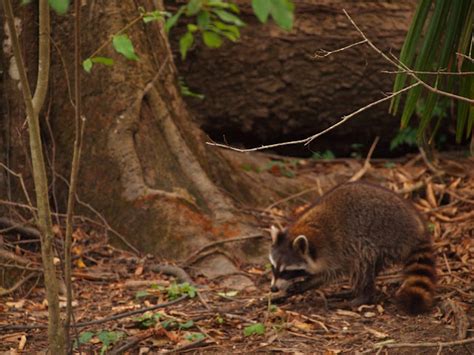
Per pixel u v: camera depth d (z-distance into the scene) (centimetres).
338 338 820
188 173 1133
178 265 1038
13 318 874
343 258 955
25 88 604
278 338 817
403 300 888
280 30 1475
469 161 1498
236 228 1096
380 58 1487
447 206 1293
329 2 1497
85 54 1123
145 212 1081
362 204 956
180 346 789
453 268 1041
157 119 1141
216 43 565
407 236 933
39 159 635
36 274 979
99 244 1074
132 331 828
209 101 1497
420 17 828
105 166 1108
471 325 832
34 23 1121
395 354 776
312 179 1411
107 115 1117
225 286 994
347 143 1584
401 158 1573
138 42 1142
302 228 957
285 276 932
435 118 1531
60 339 669
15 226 1052
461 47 808
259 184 1298
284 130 1530
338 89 1495
